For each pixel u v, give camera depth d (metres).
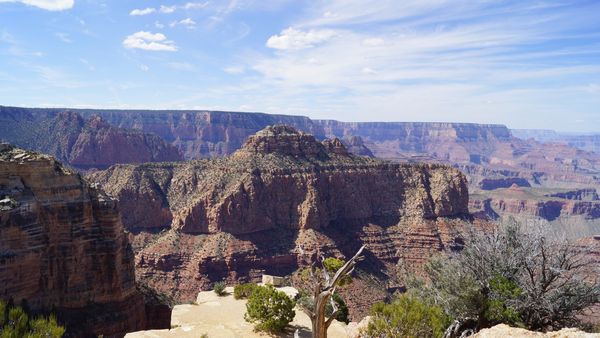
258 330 31.67
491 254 28.23
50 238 47.34
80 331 46.66
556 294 25.75
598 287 25.53
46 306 46.34
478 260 28.44
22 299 44.41
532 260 26.95
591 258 26.19
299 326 32.72
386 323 21.05
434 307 22.42
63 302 47.72
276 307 31.14
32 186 47.44
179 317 35.94
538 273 27.97
